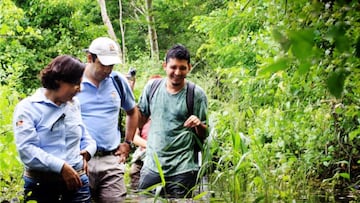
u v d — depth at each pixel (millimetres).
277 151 6246
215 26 10781
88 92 5105
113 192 5160
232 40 9469
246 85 7215
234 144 5145
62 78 3961
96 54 5008
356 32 2068
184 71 5289
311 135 5828
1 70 9141
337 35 1658
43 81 4004
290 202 5105
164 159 5332
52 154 4059
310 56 1553
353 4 1818
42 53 16266
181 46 5316
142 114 5633
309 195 5469
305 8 2639
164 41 26266
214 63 12109
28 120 3967
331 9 2055
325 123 5742
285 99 6070
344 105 4758
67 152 4137
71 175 4020
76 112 4223
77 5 18219
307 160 5855
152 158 5414
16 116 3984
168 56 5348
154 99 5465
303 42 1515
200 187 5383
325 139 5781
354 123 5266
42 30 16875
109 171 5195
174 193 5297
